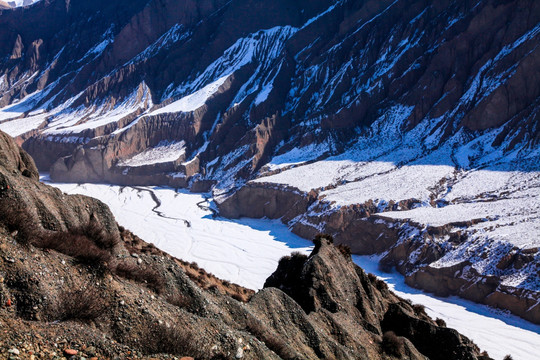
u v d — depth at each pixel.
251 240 122.50
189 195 173.75
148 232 125.12
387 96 191.75
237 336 15.38
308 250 113.19
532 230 93.50
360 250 115.50
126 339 12.57
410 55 194.62
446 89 176.00
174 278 17.09
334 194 134.88
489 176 132.38
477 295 86.38
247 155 182.88
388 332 27.25
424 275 93.50
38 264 12.55
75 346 11.26
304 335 21.58
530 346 66.81
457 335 29.09
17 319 11.23
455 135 163.38
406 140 170.00
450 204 120.88
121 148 196.62
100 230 16.20
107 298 13.30
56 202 17.70
